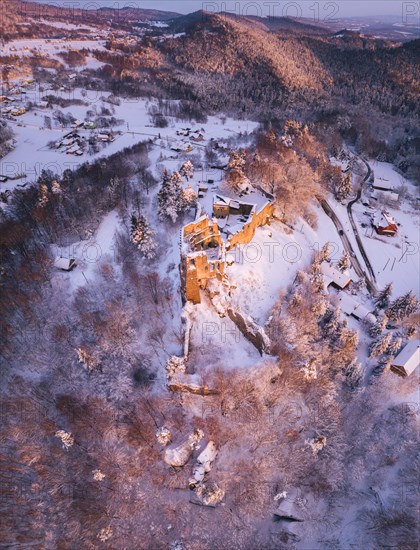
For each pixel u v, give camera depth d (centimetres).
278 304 7462
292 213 10281
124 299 7631
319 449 6059
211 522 5469
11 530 5281
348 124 18662
